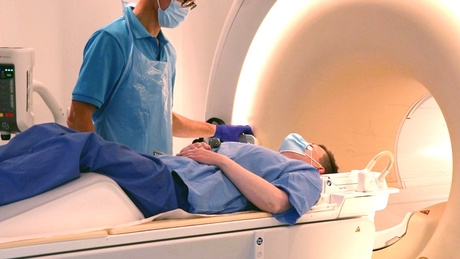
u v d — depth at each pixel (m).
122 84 2.04
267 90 2.72
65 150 1.43
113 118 2.05
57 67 2.91
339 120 2.90
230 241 1.53
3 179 1.35
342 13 2.47
